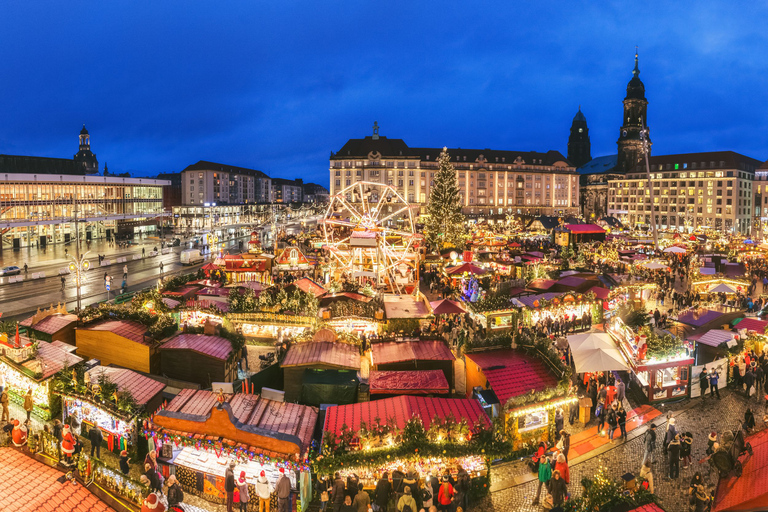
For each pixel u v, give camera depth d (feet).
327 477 48.78
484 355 73.36
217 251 281.95
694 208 523.29
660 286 159.94
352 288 129.59
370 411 57.47
